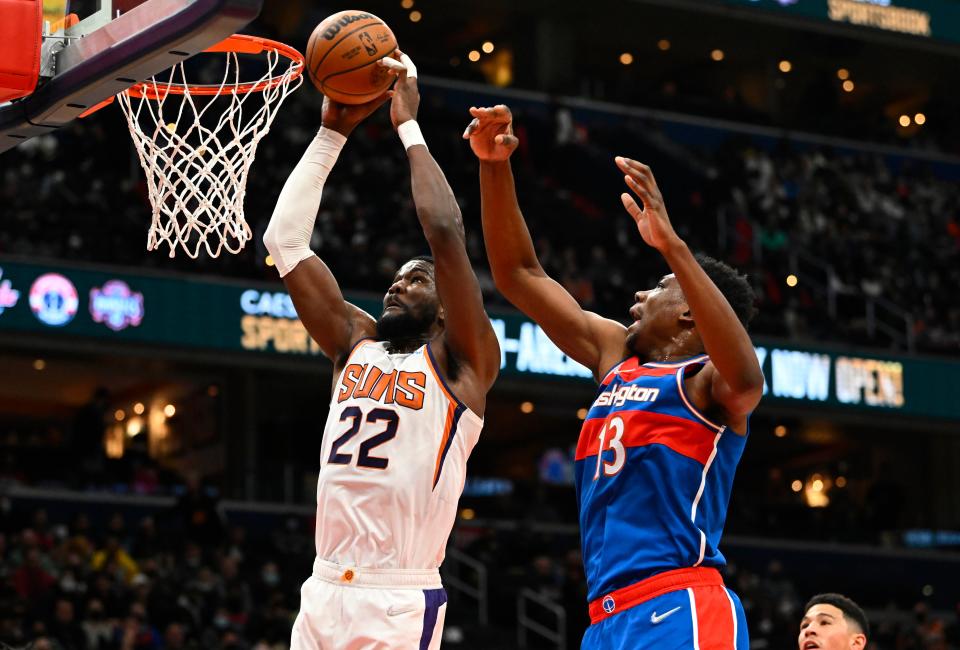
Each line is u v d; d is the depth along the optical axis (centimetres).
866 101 3425
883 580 2588
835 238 2809
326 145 557
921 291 2822
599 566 507
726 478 509
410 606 499
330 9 2911
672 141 2891
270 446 2498
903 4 2870
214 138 679
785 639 2147
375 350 529
